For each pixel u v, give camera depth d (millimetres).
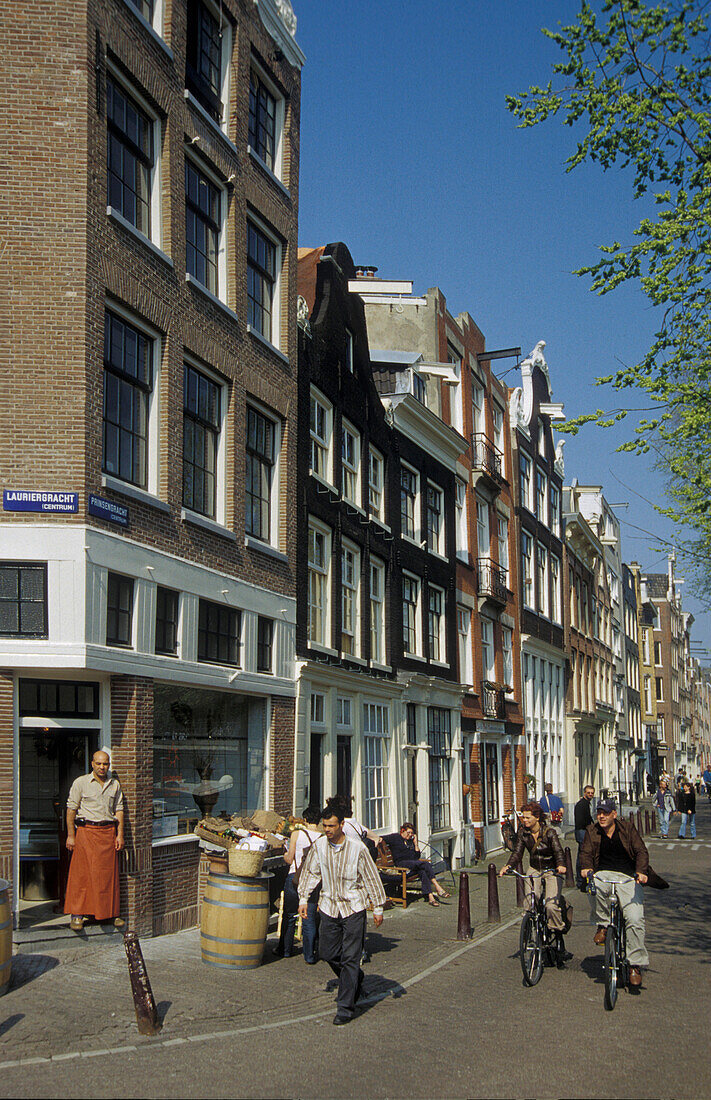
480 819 29875
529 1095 7375
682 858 28703
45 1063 8023
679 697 95250
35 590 12133
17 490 12211
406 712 25000
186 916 14031
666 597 90312
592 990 11406
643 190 13188
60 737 12930
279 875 15453
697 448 15148
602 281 13312
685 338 13477
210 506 16094
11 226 12672
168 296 14711
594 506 56188
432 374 27703
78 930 11977
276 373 18266
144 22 14461
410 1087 7508
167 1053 8375
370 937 14945
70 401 12469
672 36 12188
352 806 21016
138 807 12922
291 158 19562
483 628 32844
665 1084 7758
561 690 43594
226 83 17359
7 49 12906
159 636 14109
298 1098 7184
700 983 11930
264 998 10438
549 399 43531
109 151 13883
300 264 23875
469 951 13938
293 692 18125
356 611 22219
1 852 11797
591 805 22859
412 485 26516
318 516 19969
